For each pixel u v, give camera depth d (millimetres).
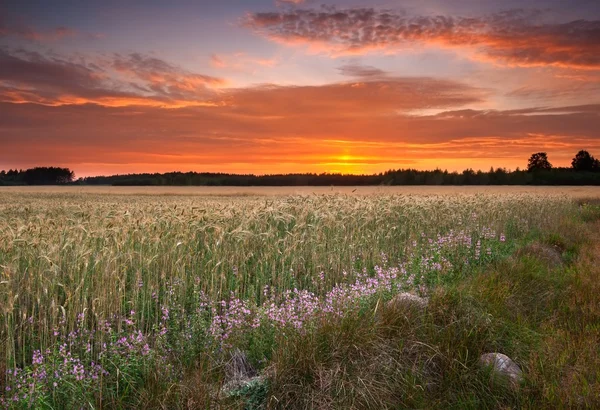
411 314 6273
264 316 6594
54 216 14641
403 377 5082
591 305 7590
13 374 5188
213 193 57219
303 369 4957
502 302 7352
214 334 6070
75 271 7336
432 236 15109
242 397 4617
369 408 4605
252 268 10039
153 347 6086
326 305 6906
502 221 18422
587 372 5344
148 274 7926
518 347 5961
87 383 4875
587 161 103812
